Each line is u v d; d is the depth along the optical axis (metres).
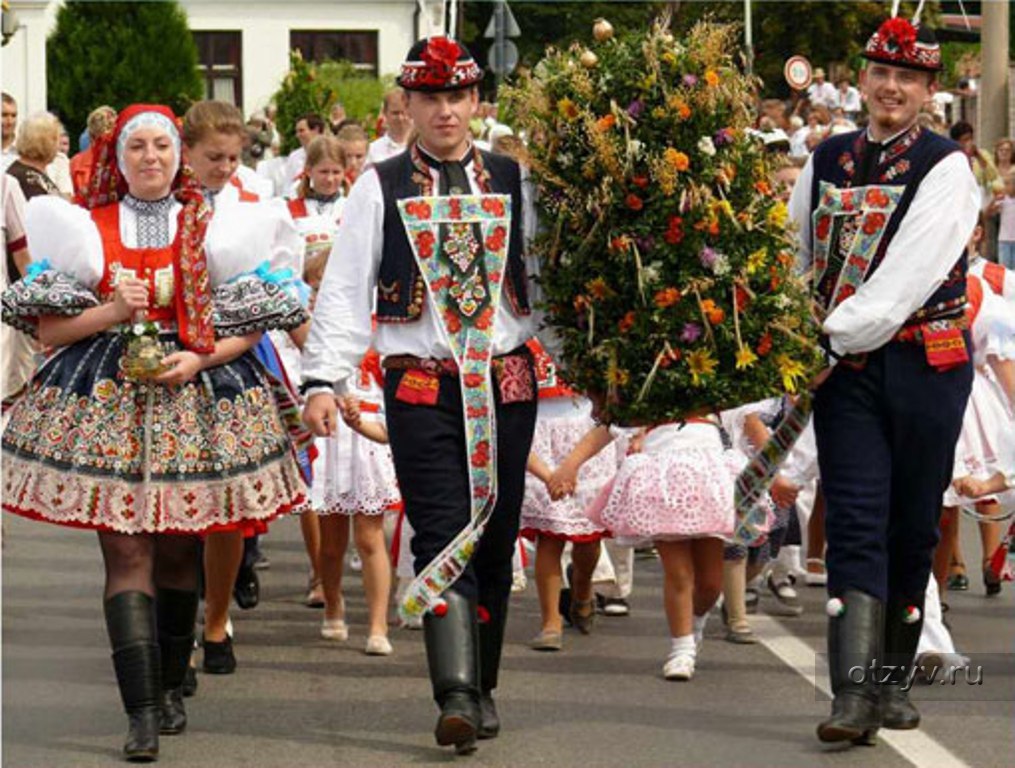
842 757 8.90
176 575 9.28
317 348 9.02
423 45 8.97
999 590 13.02
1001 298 11.77
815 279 9.38
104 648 11.25
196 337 8.84
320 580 12.45
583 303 9.01
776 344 9.00
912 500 9.31
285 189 23.64
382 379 10.05
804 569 13.66
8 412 9.22
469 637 8.84
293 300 8.97
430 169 9.02
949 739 9.22
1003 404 11.99
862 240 9.17
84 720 9.59
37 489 8.82
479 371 8.88
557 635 11.33
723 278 8.91
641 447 10.72
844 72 39.06
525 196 9.12
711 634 11.77
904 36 9.09
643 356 9.00
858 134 9.36
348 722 9.56
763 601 12.68
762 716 9.71
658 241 8.91
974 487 11.55
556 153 9.01
